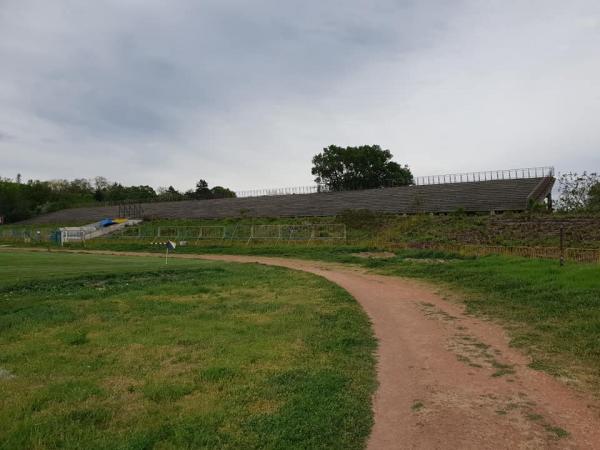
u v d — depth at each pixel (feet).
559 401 19.62
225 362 24.20
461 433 16.87
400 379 22.63
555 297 37.78
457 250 86.58
